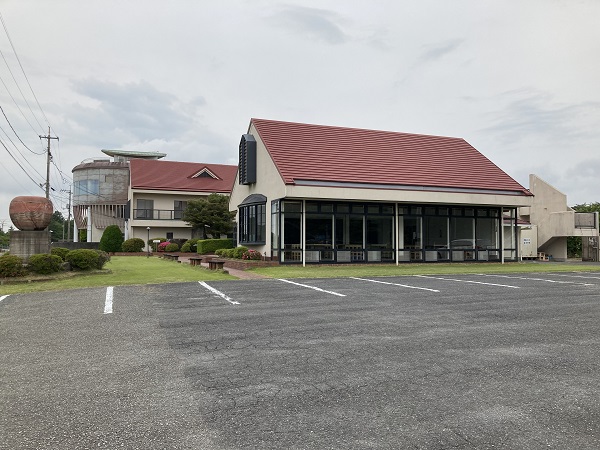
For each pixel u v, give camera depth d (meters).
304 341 6.23
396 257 21.23
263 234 21.44
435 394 4.27
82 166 43.06
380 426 3.58
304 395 4.23
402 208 21.70
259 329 6.98
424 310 8.58
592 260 28.69
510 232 25.33
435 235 22.25
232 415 3.80
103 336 6.59
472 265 21.45
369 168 21.56
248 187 24.31
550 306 9.06
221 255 23.84
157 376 4.81
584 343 6.16
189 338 6.43
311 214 20.09
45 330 7.02
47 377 4.80
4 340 6.42
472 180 23.06
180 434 3.46
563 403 4.07
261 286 12.20
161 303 9.39
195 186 38.72
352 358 5.42
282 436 3.42
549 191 30.53
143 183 37.62
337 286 12.23
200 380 4.67
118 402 4.10
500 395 4.25
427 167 23.16
